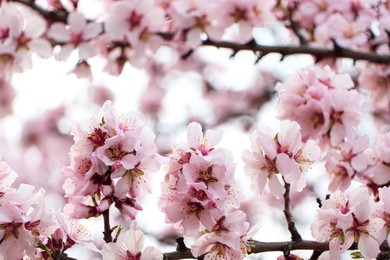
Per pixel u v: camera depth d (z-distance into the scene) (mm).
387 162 5281
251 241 4434
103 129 4172
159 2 5762
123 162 4062
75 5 5613
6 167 4285
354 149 5414
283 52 5805
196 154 4129
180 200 4133
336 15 6176
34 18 5371
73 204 4227
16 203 4152
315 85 5391
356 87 8352
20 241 4102
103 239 4227
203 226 4223
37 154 10891
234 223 4188
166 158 4188
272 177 4660
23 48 5355
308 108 5312
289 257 4480
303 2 6355
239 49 5730
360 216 4395
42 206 4180
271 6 5734
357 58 5988
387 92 6840
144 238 4188
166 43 5828
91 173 4086
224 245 4238
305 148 4793
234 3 5641
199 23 5641
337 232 4426
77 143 4172
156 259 4172
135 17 5523
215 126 11633
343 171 5477
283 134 4699
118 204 4160
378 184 5277
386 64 6383
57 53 5430
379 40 6629
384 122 8797
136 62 5805
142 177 4195
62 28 5441
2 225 4102
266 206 10391
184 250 4281
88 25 5480
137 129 4203
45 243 4230
